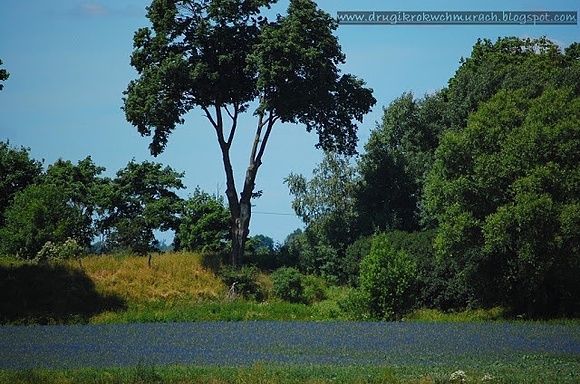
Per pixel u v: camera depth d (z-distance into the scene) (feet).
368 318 210.38
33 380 105.29
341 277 261.44
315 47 248.32
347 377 106.93
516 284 213.05
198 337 163.94
